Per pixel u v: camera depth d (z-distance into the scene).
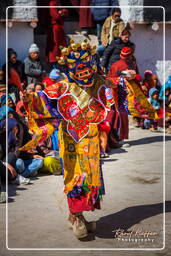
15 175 6.77
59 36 12.07
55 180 7.06
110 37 12.24
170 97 11.30
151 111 5.83
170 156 8.65
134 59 11.36
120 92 7.01
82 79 4.88
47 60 12.20
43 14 12.13
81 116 4.91
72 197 4.83
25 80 11.04
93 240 4.84
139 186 6.77
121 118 8.84
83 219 4.93
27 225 5.26
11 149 7.05
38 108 4.92
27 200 6.12
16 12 11.80
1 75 10.12
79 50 4.86
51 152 7.81
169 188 6.68
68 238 4.90
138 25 13.06
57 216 5.55
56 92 4.89
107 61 11.30
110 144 9.21
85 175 4.79
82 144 4.88
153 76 11.90
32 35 12.13
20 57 12.11
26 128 7.34
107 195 6.33
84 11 12.80
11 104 7.75
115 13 12.16
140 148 9.30
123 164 8.04
